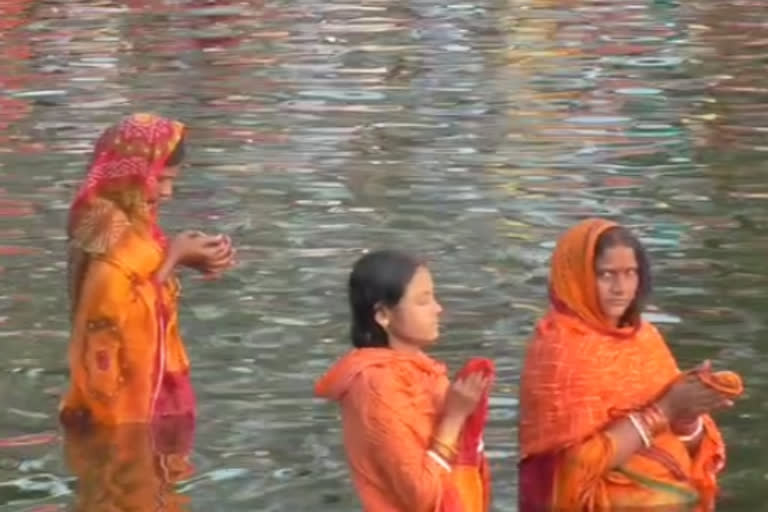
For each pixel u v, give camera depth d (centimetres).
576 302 1348
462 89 2978
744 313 1789
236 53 3350
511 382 1603
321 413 1555
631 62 3234
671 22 3703
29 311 1834
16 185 2341
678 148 2530
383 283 1211
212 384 1623
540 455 1338
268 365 1666
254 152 2523
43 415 1574
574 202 2230
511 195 2264
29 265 1984
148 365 1557
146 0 4088
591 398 1323
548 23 3694
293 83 3038
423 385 1215
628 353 1338
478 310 1802
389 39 3500
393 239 2073
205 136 2625
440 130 2658
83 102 2894
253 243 2066
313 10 3900
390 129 2664
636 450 1316
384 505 1200
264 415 1552
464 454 1215
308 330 1762
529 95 2920
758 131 2638
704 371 1318
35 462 1459
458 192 2284
